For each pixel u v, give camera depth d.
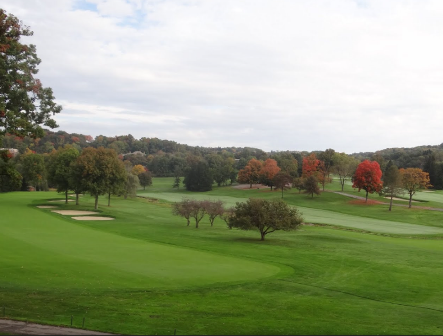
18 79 30.23
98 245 39.31
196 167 157.12
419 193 130.50
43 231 47.66
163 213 82.50
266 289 25.53
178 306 20.66
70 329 15.74
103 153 80.00
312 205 104.94
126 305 20.31
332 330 17.72
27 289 22.36
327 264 35.34
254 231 60.22
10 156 27.36
